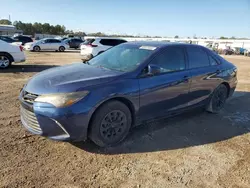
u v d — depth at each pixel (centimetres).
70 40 3278
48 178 281
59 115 303
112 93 334
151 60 395
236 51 4300
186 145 379
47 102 306
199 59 482
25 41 2825
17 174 284
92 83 330
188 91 448
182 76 430
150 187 276
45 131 314
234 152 366
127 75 362
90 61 461
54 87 316
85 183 277
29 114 327
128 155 340
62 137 315
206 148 374
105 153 342
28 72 983
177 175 301
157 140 390
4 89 660
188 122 478
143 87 370
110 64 415
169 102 418
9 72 955
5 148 338
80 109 311
